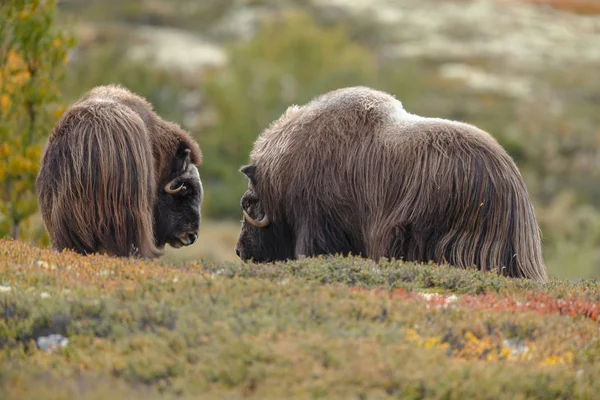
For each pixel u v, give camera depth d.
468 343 24.45
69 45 56.19
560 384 22.28
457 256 34.22
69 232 34.88
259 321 24.08
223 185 171.62
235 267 31.00
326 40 197.88
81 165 34.44
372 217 36.16
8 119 55.34
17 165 54.28
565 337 25.55
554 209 143.75
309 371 21.58
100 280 28.16
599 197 164.75
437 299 28.22
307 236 37.66
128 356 22.59
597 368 23.66
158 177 39.44
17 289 26.75
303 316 24.81
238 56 192.00
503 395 21.31
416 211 34.84
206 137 181.50
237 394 20.83
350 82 192.00
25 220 55.69
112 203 34.50
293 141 38.03
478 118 196.12
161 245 40.50
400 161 35.50
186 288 27.05
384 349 22.78
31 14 54.75
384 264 32.53
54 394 19.89
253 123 183.38
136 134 35.22
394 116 37.00
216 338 23.14
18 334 24.14
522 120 197.62
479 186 34.19
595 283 34.06
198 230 41.09
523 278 33.28
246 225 40.78
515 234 34.28
